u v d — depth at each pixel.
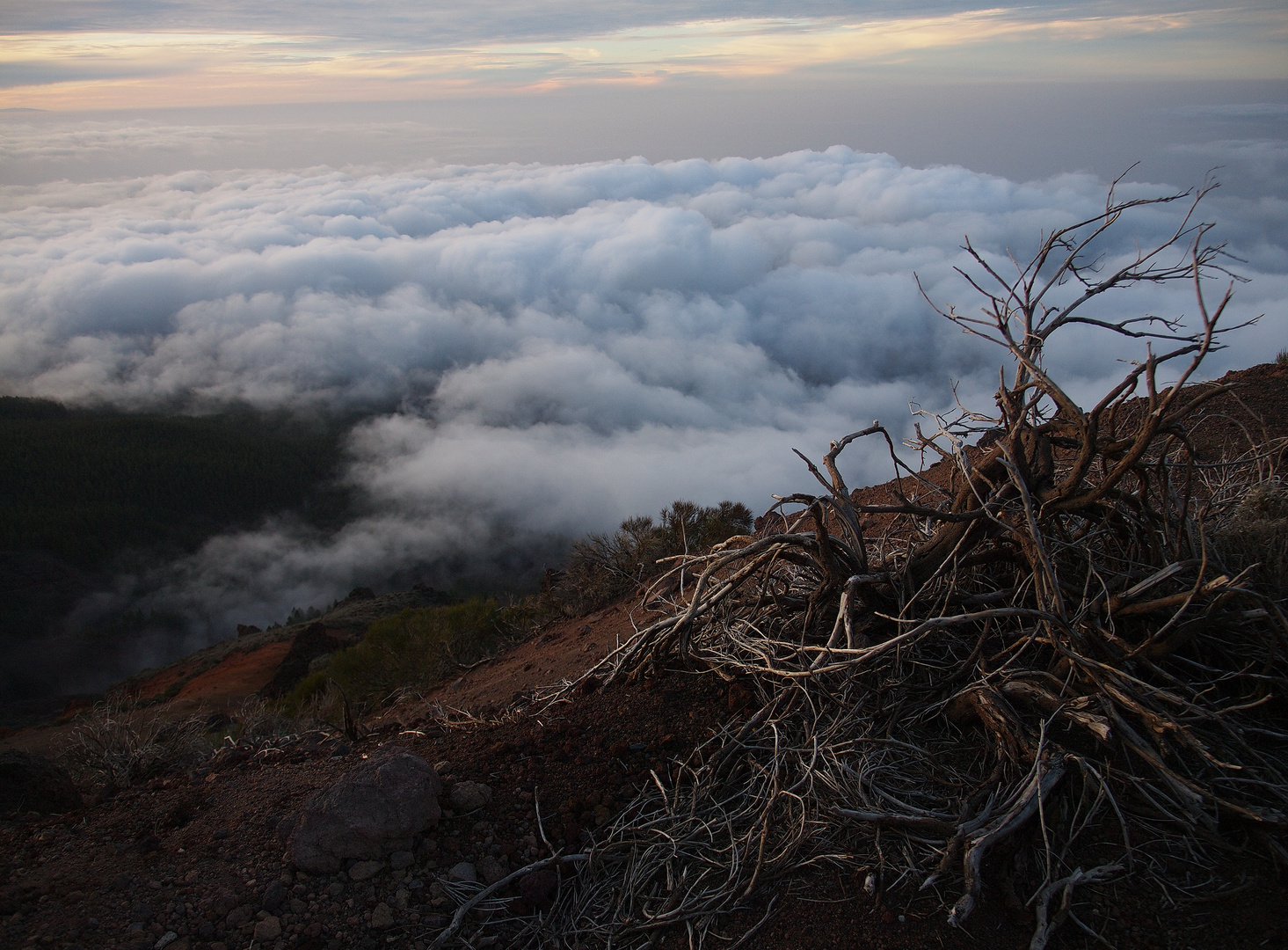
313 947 2.48
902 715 2.99
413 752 3.63
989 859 2.33
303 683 9.17
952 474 3.63
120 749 4.41
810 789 2.70
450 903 2.65
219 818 3.15
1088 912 2.20
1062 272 2.82
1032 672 2.75
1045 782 2.38
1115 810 2.43
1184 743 2.42
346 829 2.77
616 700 3.66
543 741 3.44
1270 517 3.04
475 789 3.07
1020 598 3.13
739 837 2.70
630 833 2.85
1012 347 3.00
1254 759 2.50
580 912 2.61
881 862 2.43
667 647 3.74
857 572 3.27
